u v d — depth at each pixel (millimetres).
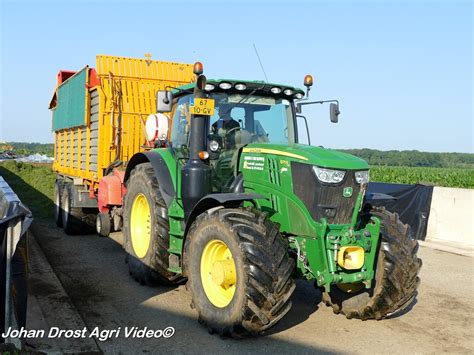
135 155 7469
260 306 4738
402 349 5047
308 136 6645
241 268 4824
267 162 5617
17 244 4234
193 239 5523
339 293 6004
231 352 4816
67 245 9500
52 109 14023
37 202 15406
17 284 4395
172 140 7004
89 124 10094
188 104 6645
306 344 5082
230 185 6051
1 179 7328
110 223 9578
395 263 5457
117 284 6996
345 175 5223
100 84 9484
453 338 5391
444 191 11219
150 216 6738
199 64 5734
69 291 6641
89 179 10188
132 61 9875
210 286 5367
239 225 4961
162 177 6613
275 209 5527
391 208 11969
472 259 9352
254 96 6508
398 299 5480
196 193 5855
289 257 4973
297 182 5328
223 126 6242
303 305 6383
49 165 31453
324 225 5090
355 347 5055
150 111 9891
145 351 4809
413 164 58031
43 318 5480
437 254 9789
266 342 5102
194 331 5332
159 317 5734
